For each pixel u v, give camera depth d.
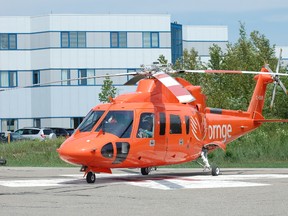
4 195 17.97
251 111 28.58
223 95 53.59
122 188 19.78
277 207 15.15
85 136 21.77
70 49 79.00
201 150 25.44
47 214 14.27
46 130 66.06
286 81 56.91
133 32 80.19
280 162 39.28
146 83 23.81
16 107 79.69
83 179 23.61
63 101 78.62
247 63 62.09
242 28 70.50
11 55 79.50
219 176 24.98
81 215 14.12
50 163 37.69
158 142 23.00
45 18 78.88
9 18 79.50
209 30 91.94
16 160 39.91
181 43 88.50
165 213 14.36
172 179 23.36
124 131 22.05
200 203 15.99
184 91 20.88
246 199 16.67
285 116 55.66
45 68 78.94
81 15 79.12
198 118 24.95
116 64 79.88
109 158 21.48
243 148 42.00
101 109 22.72
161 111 23.33
